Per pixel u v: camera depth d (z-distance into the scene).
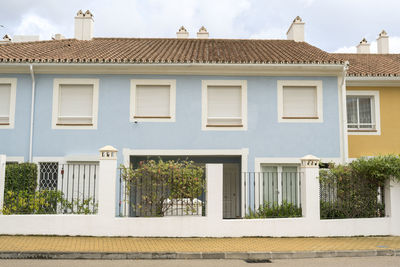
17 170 11.23
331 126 13.38
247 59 13.27
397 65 16.11
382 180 10.91
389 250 8.65
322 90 13.48
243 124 13.27
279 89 13.41
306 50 15.33
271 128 13.30
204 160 15.01
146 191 9.98
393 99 14.70
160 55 13.83
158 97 13.38
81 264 7.22
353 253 8.51
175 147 13.13
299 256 8.24
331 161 12.84
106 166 9.64
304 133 13.34
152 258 7.89
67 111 13.27
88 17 17.47
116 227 9.48
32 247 8.10
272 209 11.70
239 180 15.25
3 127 13.02
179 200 9.93
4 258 7.64
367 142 14.49
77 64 12.84
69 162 12.98
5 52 14.08
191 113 13.26
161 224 9.59
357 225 10.42
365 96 14.82
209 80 13.38
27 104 13.10
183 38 18.30
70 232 9.42
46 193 10.61
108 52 14.31
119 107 13.20
